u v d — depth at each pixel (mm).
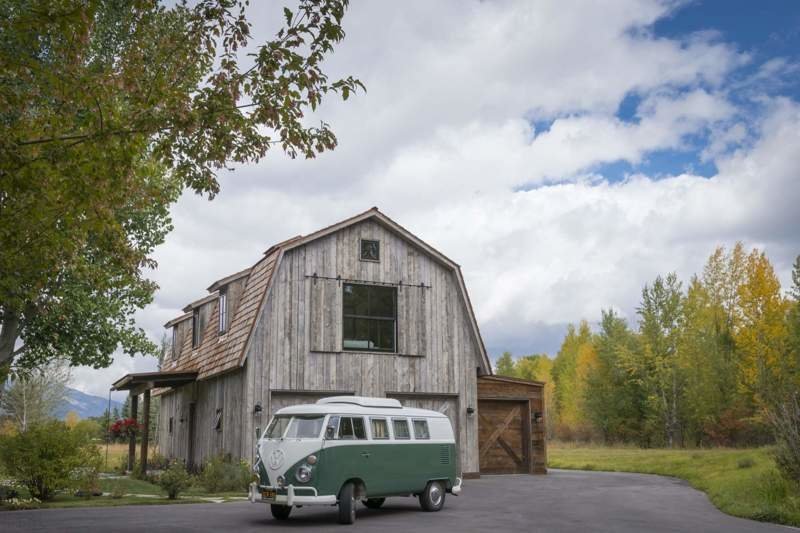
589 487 20688
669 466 26953
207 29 10102
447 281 25266
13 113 11039
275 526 12172
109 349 21438
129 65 10508
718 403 46875
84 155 9211
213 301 28328
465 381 24891
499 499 17312
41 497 16125
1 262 10148
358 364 23109
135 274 18594
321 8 9602
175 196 21109
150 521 12516
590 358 70000
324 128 10602
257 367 21578
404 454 14281
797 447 15602
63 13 8398
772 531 12047
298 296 22578
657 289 53625
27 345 20906
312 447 12680
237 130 10289
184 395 28734
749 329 44688
